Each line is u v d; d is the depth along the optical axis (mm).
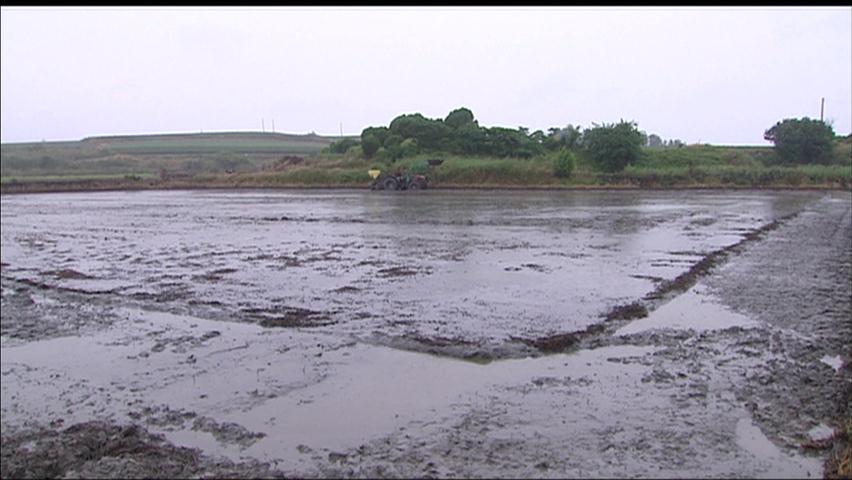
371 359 7238
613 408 5691
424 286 11109
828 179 40438
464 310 9305
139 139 105938
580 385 6254
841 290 10344
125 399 6375
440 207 28656
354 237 18297
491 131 53750
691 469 4602
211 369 7117
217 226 22391
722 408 5641
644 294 10125
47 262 15023
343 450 5086
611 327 8281
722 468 4605
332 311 9461
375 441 5207
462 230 19422
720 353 7148
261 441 5316
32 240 19266
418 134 54781
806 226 19688
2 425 5848
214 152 87438
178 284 11836
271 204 33312
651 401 5828
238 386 6570
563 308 9297
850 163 45656
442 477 4605
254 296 10633
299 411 5871
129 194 45781
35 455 5227
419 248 15727
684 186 40938
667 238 16953
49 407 6254
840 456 4699
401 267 13070
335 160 56562
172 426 5695
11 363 7582
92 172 67000
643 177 42594
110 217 26875
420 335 8062
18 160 72250
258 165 75125
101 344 8242
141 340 8344
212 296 10711
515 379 6477
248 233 19938
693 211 25234
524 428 5340
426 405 5895
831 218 22109
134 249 16766
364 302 9992
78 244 18141
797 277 11469
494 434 5246
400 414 5715
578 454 4867
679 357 7027
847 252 14398
